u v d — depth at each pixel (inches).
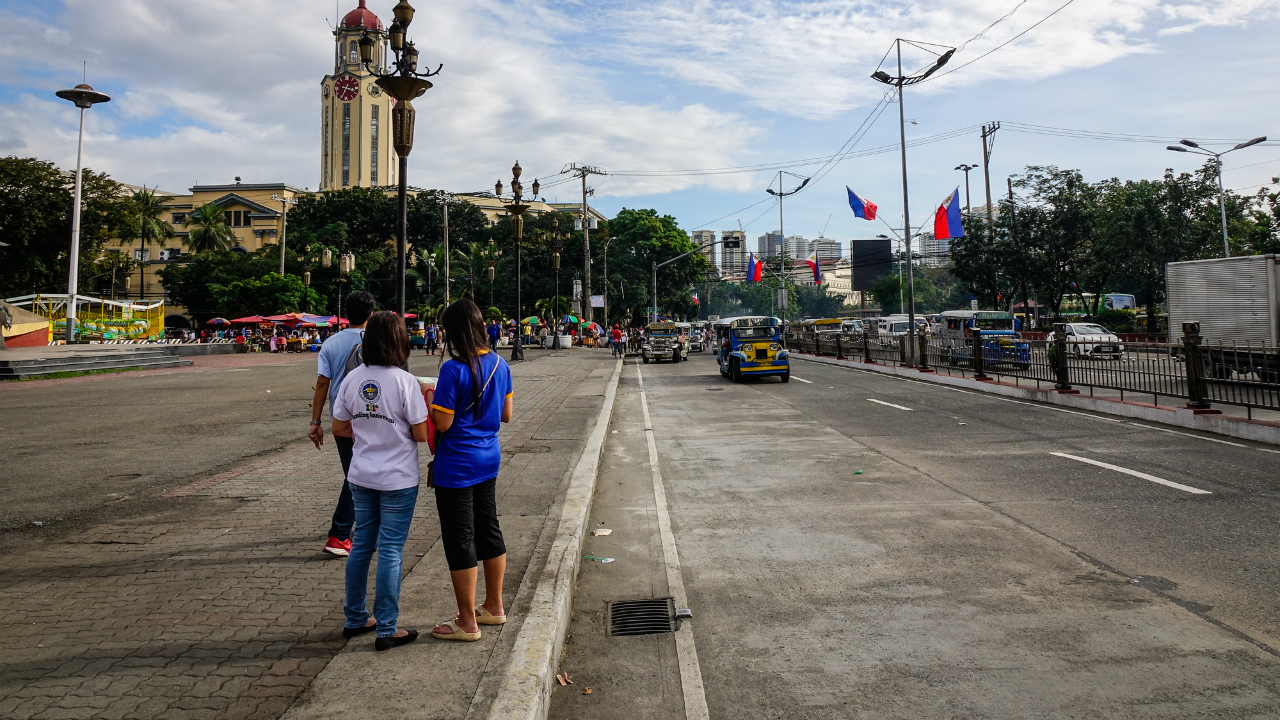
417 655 135.6
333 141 3631.9
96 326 1576.0
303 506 251.0
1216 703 128.0
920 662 147.7
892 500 280.2
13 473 311.6
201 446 383.2
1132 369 498.3
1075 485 295.0
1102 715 125.6
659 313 3006.9
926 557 211.9
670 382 903.1
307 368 1074.1
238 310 2162.9
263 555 196.5
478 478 144.0
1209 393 430.3
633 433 481.4
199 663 132.2
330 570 184.9
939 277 4736.7
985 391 700.7
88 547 203.9
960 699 132.7
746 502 285.7
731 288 4859.7
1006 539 226.5
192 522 230.5
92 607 159.2
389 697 119.3
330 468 320.8
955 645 154.7
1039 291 1920.5
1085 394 564.1
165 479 298.4
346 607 144.0
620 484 326.6
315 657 135.4
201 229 2516.0
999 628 162.1
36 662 132.1
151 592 168.7
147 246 2915.8
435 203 2763.3
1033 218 1722.4
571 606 181.5
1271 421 392.5
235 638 143.4
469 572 142.0
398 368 144.1
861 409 572.7
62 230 1619.1
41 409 553.3
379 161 3651.6
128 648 138.4
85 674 127.6
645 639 163.6
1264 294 666.8
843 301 5605.3
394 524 141.1
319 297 2233.0
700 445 426.3
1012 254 1705.2
